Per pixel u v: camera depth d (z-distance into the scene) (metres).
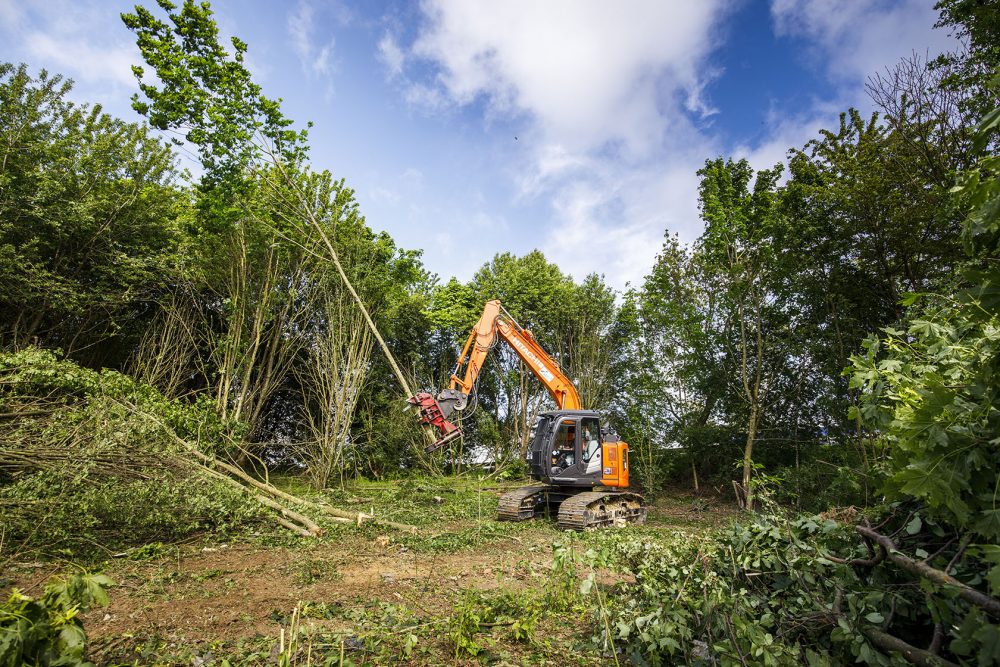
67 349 14.62
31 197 12.71
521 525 10.07
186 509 7.42
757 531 3.88
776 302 13.98
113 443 7.31
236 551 7.06
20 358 8.55
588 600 4.59
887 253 11.47
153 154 15.45
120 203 14.33
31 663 2.12
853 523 3.79
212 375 15.28
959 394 2.69
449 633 4.07
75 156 14.35
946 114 9.85
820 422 13.70
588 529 9.25
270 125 12.91
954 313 3.22
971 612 2.36
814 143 13.00
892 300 11.59
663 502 15.43
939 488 2.48
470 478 17.95
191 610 4.70
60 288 12.88
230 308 15.23
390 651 3.84
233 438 12.45
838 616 3.04
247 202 13.65
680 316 16.25
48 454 6.83
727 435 15.75
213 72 11.88
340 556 6.92
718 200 14.18
